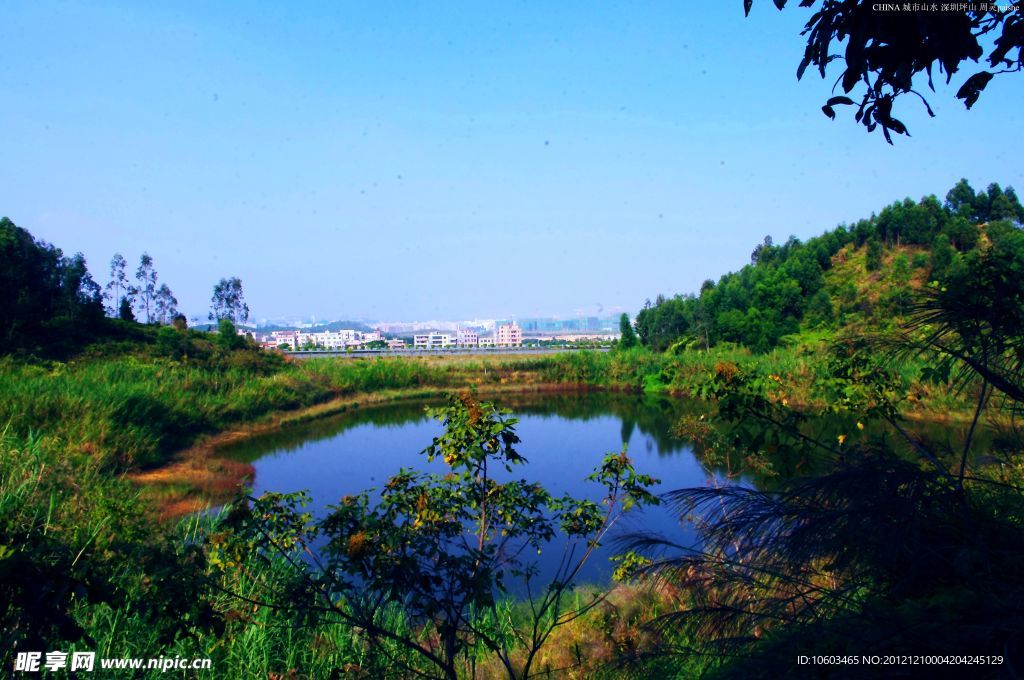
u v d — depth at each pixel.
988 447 2.30
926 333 2.32
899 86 1.81
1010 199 52.41
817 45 1.80
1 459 8.14
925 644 1.38
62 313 31.48
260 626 4.44
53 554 2.13
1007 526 1.67
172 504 11.34
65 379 18.08
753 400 3.19
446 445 3.62
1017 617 1.32
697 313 44.91
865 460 1.96
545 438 19.64
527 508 3.76
